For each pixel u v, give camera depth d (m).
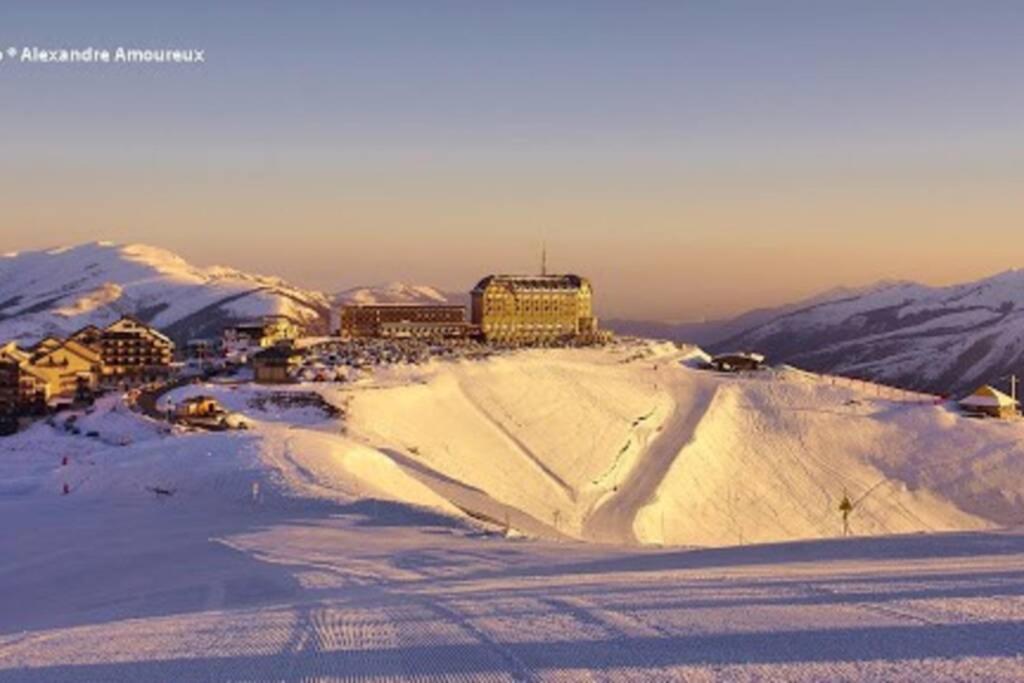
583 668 22.94
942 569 37.03
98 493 88.62
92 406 158.12
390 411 165.38
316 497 82.50
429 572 47.69
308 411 154.00
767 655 23.45
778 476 184.75
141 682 23.39
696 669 22.42
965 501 182.88
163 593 46.62
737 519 160.50
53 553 61.34
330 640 27.08
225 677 23.41
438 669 23.42
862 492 181.00
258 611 34.09
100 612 43.25
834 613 27.89
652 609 29.45
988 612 27.45
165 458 98.00
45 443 129.88
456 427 173.62
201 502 83.19
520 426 186.25
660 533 141.88
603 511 146.50
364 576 46.94
